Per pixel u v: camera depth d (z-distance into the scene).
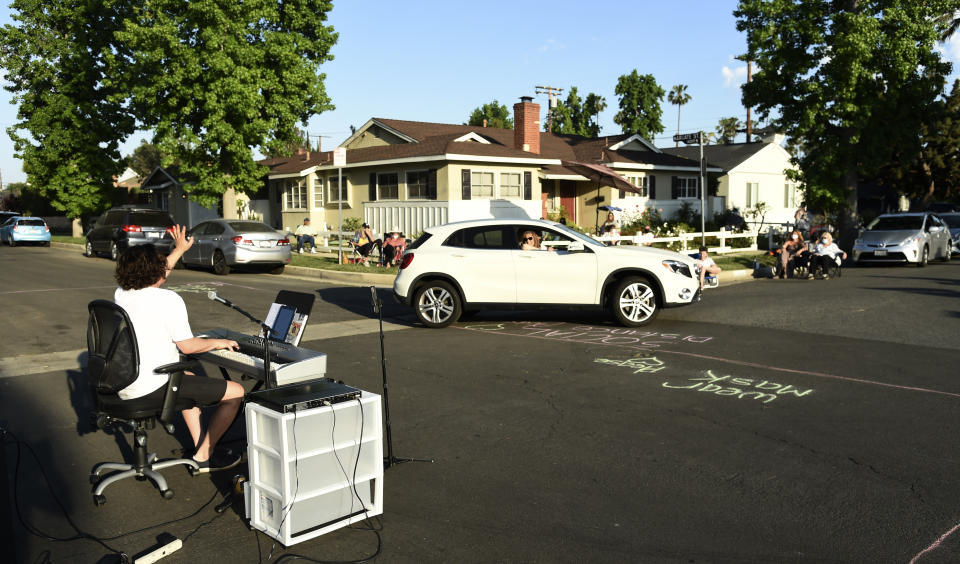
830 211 24.62
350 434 4.00
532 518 4.22
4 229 34.53
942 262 22.64
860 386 7.08
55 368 8.30
